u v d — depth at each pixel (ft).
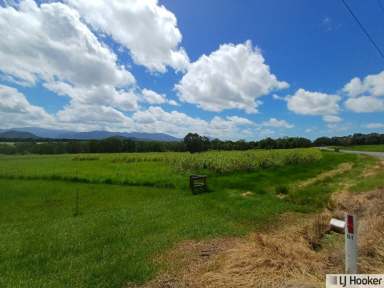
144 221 26.78
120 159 127.03
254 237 17.83
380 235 15.62
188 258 16.87
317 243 18.38
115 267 15.89
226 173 65.72
